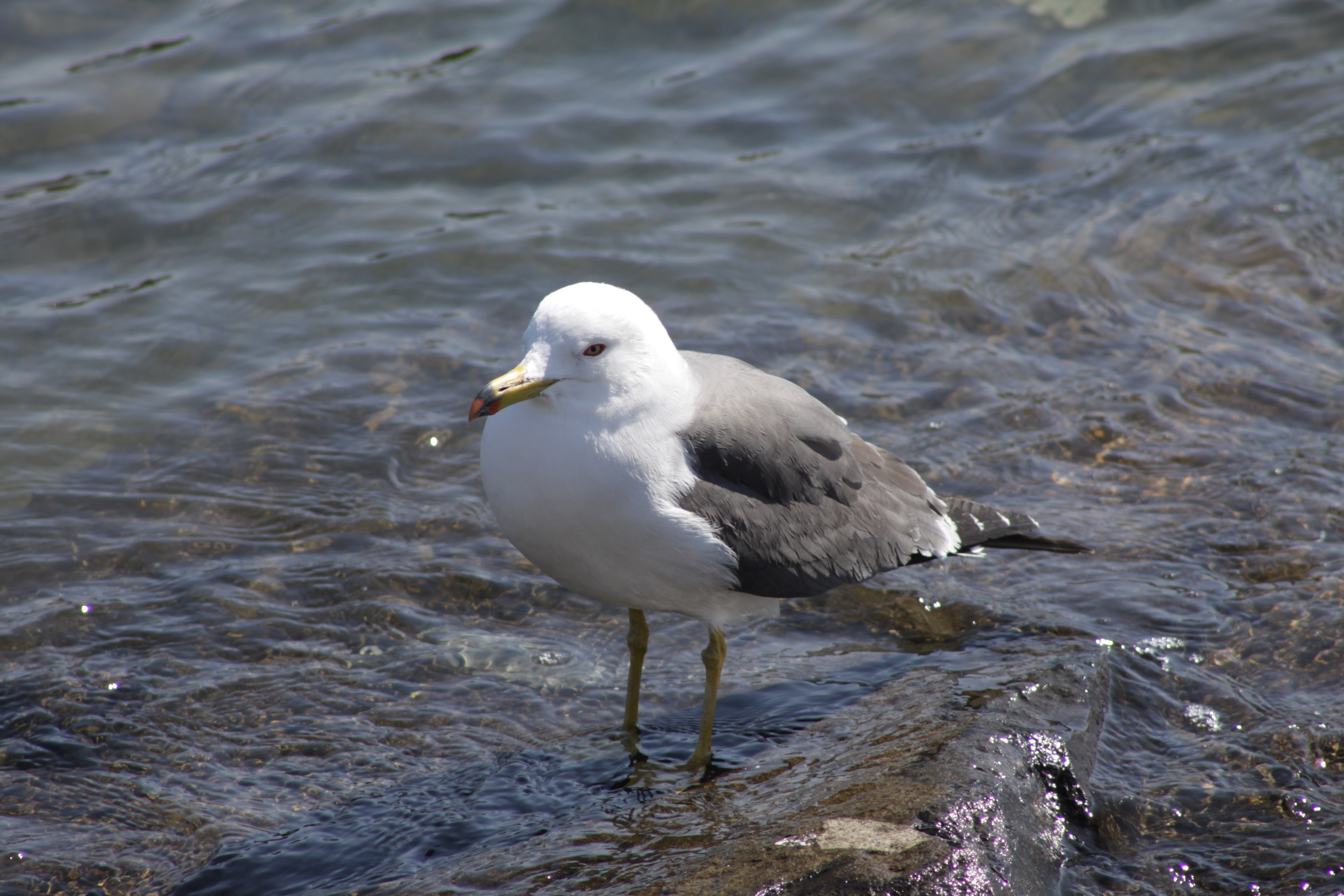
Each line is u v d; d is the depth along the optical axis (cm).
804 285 1466
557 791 807
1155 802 770
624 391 796
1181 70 1822
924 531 960
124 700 900
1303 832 745
